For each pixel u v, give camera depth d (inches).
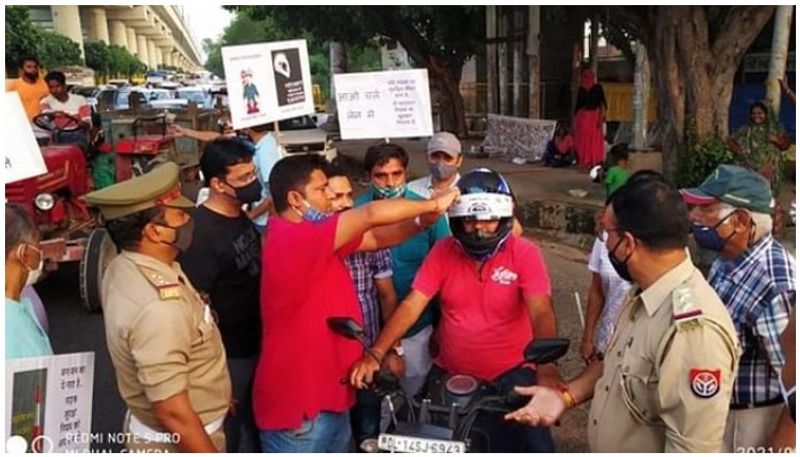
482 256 96.3
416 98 160.9
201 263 100.6
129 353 77.5
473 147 548.4
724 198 82.2
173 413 76.9
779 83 336.5
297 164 96.4
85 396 82.4
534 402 82.0
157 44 3213.6
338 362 92.4
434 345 110.0
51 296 223.5
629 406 72.4
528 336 99.9
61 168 224.2
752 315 80.7
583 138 431.2
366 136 161.5
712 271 87.7
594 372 86.6
